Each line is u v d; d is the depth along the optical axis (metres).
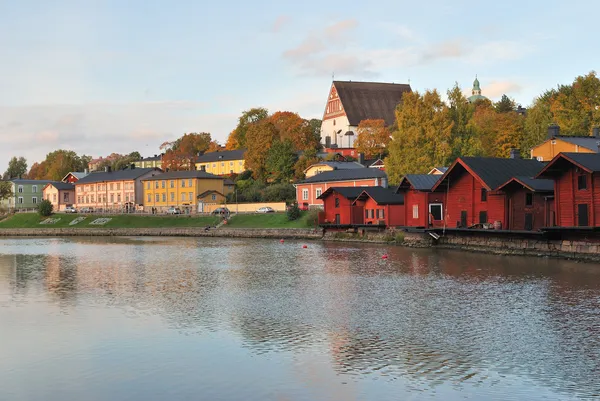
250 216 130.25
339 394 23.08
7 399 23.23
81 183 194.00
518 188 68.88
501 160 75.31
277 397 22.91
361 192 98.50
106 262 70.88
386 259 66.75
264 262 67.38
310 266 62.06
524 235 66.44
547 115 126.50
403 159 109.19
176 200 163.75
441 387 23.64
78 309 39.69
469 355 27.56
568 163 60.12
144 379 25.06
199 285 49.88
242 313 37.53
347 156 170.75
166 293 45.88
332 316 36.16
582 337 30.27
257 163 169.00
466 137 114.19
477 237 73.25
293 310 38.22
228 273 57.72
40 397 23.38
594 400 22.14
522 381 24.16
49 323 35.41
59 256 80.50
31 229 148.00
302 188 131.38
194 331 32.84
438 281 49.12
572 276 49.50
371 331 32.22
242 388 23.86
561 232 61.56
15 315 37.88
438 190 81.00
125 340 31.11
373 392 23.20
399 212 92.75
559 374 24.86
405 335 31.23
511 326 32.81
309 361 27.05
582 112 116.94
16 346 30.28
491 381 24.20
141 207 172.38
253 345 29.77
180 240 113.69
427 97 109.69
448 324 33.56
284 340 30.61
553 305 38.16
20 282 53.19
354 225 97.69
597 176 57.59
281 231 112.62
